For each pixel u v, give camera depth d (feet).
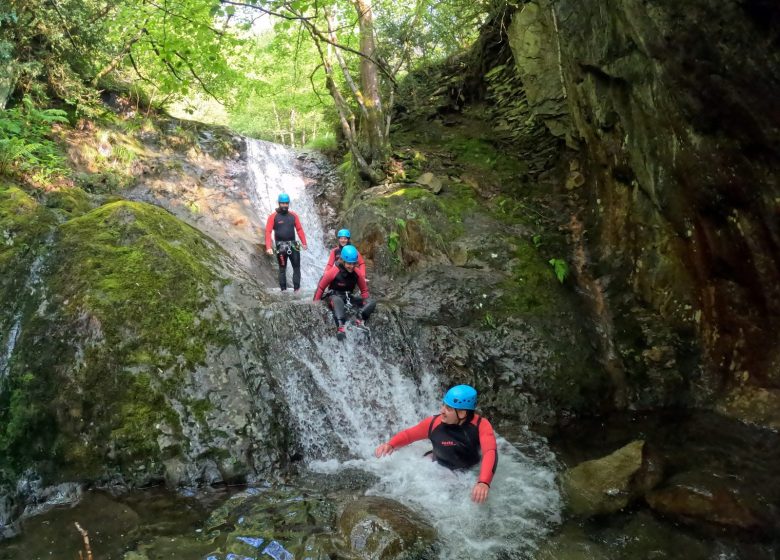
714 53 12.65
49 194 20.08
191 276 17.11
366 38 28.86
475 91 37.60
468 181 28.91
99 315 15.02
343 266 18.71
